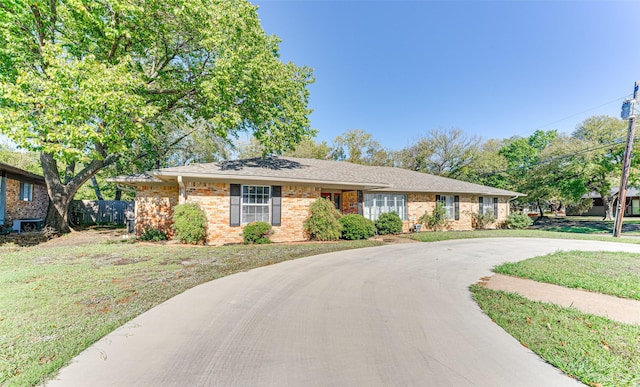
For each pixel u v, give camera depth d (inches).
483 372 101.6
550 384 95.0
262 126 479.2
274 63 443.5
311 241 477.7
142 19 391.5
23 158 944.9
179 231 407.5
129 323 141.1
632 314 160.9
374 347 120.0
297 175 483.2
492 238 553.9
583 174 841.5
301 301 178.4
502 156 1296.8
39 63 400.8
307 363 106.4
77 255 323.9
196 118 542.3
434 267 285.1
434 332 135.7
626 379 98.2
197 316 151.4
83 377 95.0
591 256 341.7
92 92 308.2
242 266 273.6
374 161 1439.5
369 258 328.2
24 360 104.3
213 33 393.1
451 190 701.9
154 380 93.8
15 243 407.8
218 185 437.7
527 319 150.8
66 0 353.4
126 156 646.5
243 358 109.3
